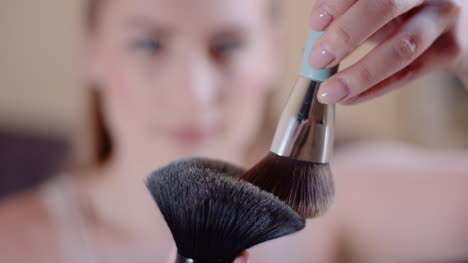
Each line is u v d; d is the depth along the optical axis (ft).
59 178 3.17
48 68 4.16
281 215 1.04
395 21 1.37
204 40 2.29
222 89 2.38
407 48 1.14
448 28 1.36
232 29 2.31
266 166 1.10
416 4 1.16
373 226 3.20
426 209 3.12
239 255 1.15
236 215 1.06
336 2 1.05
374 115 4.42
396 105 4.41
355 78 1.08
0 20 4.02
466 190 3.11
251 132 2.78
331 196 1.12
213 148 2.52
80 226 2.96
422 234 3.12
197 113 2.36
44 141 3.97
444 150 4.33
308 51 1.09
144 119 2.43
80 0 4.08
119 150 2.77
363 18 1.04
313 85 1.08
